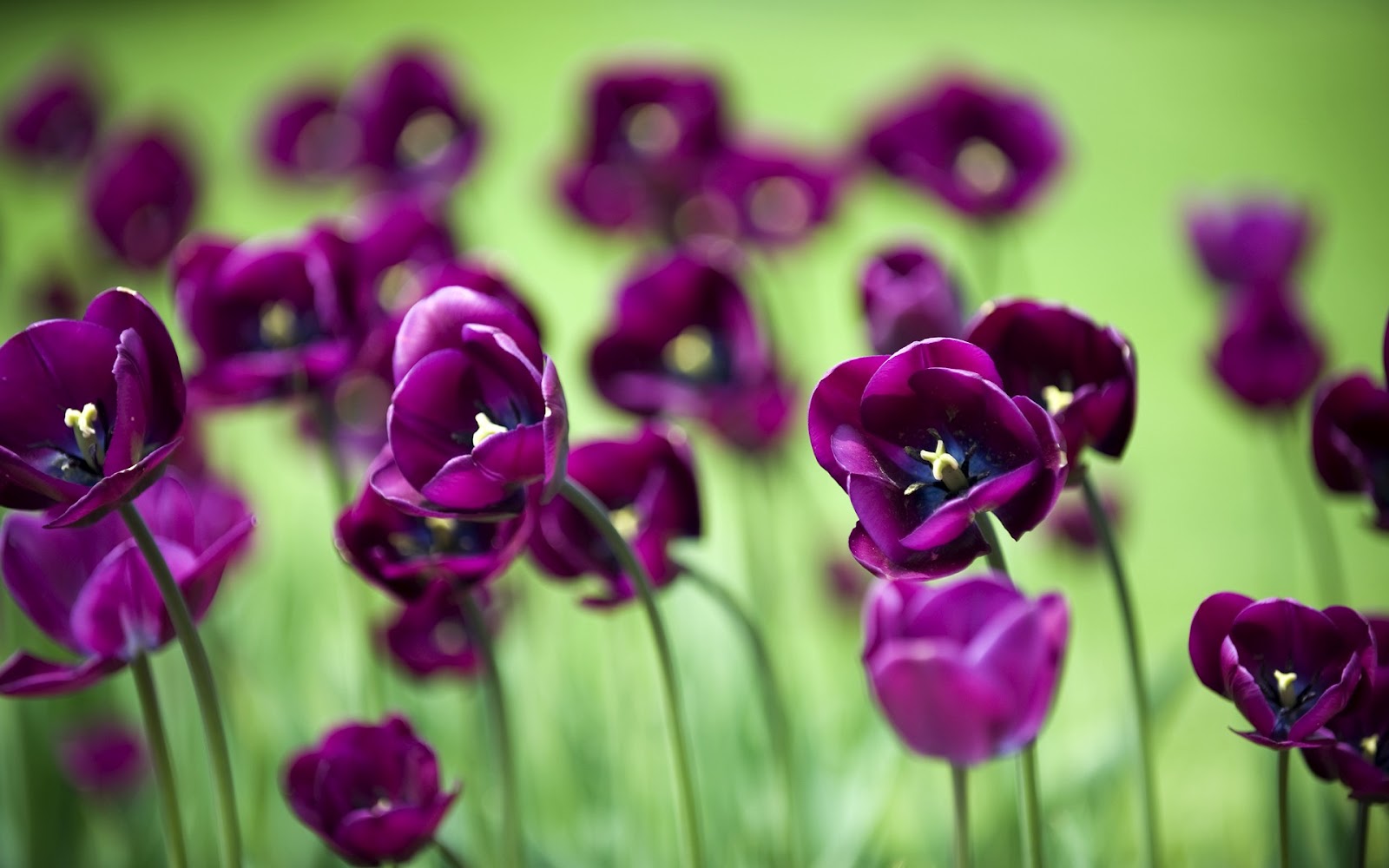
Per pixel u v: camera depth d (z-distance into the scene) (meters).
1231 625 1.08
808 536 1.85
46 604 1.14
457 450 1.09
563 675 1.53
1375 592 2.69
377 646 1.33
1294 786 1.36
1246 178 5.06
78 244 1.96
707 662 1.61
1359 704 1.07
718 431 1.50
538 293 4.11
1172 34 7.44
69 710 1.60
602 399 1.38
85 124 2.22
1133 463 3.40
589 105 1.73
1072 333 1.09
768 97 6.22
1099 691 1.81
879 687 1.05
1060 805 1.40
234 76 6.56
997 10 8.19
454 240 1.47
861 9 8.23
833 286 3.90
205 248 1.26
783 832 1.25
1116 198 5.11
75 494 1.06
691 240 1.76
